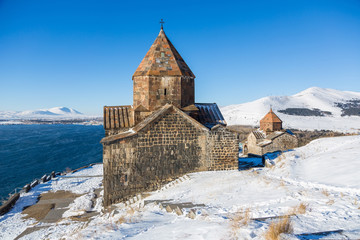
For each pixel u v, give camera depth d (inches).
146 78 773.3
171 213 394.3
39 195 1081.4
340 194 372.5
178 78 784.9
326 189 426.0
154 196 597.6
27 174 2006.6
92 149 3442.4
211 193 514.0
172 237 244.1
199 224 280.4
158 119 708.0
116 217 461.4
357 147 724.0
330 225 234.7
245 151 2113.7
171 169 716.7
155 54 805.2
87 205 827.4
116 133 773.9
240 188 524.4
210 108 880.3
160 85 776.9
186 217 340.8
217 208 372.2
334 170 535.8
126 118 794.2
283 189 454.6
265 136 1830.7
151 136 701.3
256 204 382.6
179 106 785.6
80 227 529.7
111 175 669.9
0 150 3353.8
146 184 693.9
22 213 854.5
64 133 6692.9
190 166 733.9
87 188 1160.2
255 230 225.0
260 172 708.7
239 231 227.5
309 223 243.6
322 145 1019.3
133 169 685.3
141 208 490.6
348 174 479.2
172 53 818.8
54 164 2416.3
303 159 761.6
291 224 220.2
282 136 1658.5
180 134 725.9
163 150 711.1
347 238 193.0
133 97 806.5
